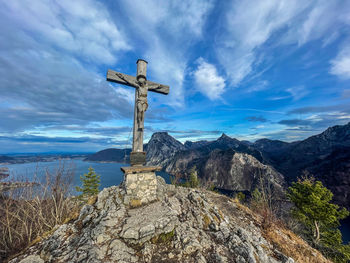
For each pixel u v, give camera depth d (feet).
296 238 25.85
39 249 12.10
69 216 16.88
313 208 41.55
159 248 12.30
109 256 10.66
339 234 40.93
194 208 18.97
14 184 16.96
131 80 18.93
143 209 15.98
